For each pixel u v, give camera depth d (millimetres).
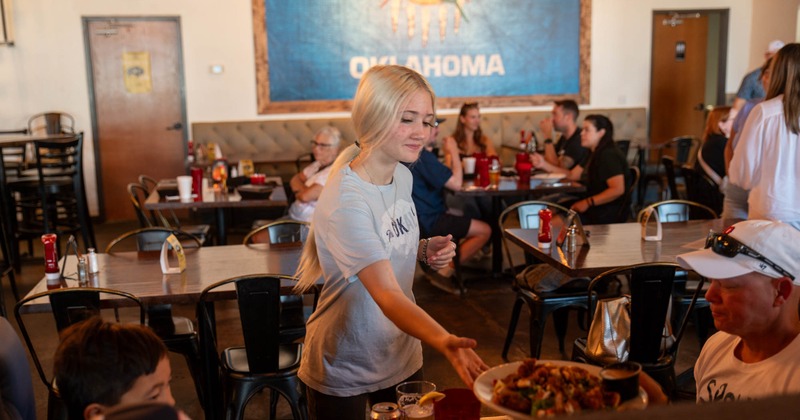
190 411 3541
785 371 1547
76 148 6754
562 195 6461
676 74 9953
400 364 1994
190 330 3307
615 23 9484
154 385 1429
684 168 5527
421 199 4938
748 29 9828
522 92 9422
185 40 8633
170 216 8758
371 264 1697
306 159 8570
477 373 1356
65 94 8461
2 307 4625
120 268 3342
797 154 3275
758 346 1623
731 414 619
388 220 1842
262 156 8578
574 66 9469
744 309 1567
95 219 8695
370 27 9000
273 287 2777
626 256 3385
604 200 5098
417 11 9062
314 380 1993
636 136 9625
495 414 3078
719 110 5695
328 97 9023
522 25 9297
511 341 4039
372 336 1915
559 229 4047
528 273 3922
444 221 5086
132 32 8508
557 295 3693
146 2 8484
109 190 8711
